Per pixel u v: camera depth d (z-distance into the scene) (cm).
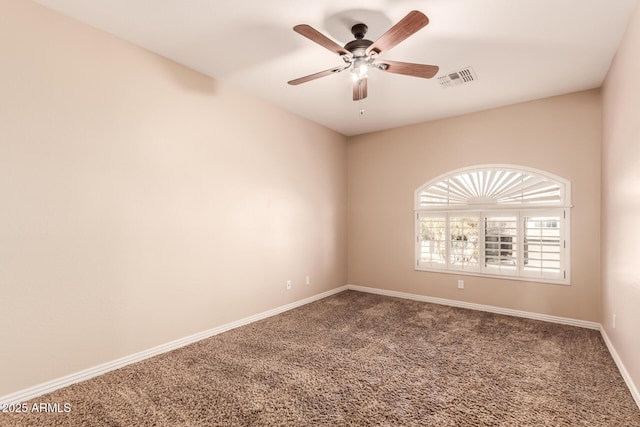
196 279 320
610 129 299
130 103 271
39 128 221
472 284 431
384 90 361
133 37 264
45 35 224
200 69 319
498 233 414
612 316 287
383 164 511
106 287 255
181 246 307
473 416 201
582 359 278
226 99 350
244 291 369
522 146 395
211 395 223
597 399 218
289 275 431
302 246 453
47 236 224
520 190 398
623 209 247
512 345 308
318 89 363
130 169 270
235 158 360
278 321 380
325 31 255
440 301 455
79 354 239
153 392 226
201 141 326
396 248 496
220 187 343
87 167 245
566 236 369
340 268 531
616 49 271
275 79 340
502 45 270
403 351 295
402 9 227
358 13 232
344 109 425
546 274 381
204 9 229
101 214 252
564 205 369
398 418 199
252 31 255
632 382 223
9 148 208
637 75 210
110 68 258
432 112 432
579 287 362
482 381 242
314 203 476
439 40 262
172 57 296
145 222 280
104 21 243
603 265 334
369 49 219
